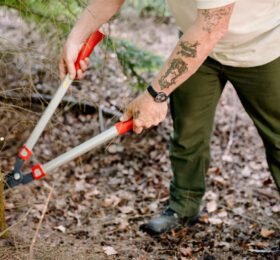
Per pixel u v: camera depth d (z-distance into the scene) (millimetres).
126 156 3391
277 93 2049
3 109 2396
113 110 3564
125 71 3188
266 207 2801
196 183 2484
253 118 2184
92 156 3369
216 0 1595
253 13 1870
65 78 1980
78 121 3584
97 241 2414
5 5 2496
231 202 2857
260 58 1983
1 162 3100
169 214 2533
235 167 3287
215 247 2395
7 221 2508
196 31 1664
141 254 2322
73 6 2611
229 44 1978
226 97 4234
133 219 2678
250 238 2477
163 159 3373
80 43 2035
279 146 2143
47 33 2566
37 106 3355
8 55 2568
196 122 2318
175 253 2336
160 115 1839
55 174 3133
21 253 2141
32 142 1972
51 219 2619
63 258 2188
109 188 3066
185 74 1749
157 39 5363
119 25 4539
